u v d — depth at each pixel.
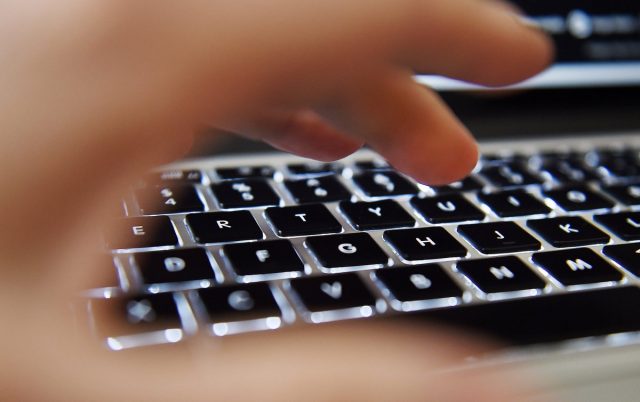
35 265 0.25
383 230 0.30
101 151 0.25
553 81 0.40
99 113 0.25
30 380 0.24
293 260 0.28
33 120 0.25
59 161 0.25
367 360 0.24
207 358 0.25
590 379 0.26
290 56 0.26
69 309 0.25
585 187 0.34
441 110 0.28
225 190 0.31
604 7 0.41
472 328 0.26
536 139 0.38
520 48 0.29
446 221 0.31
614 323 0.27
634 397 0.26
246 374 0.23
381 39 0.27
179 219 0.29
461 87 0.39
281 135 0.30
